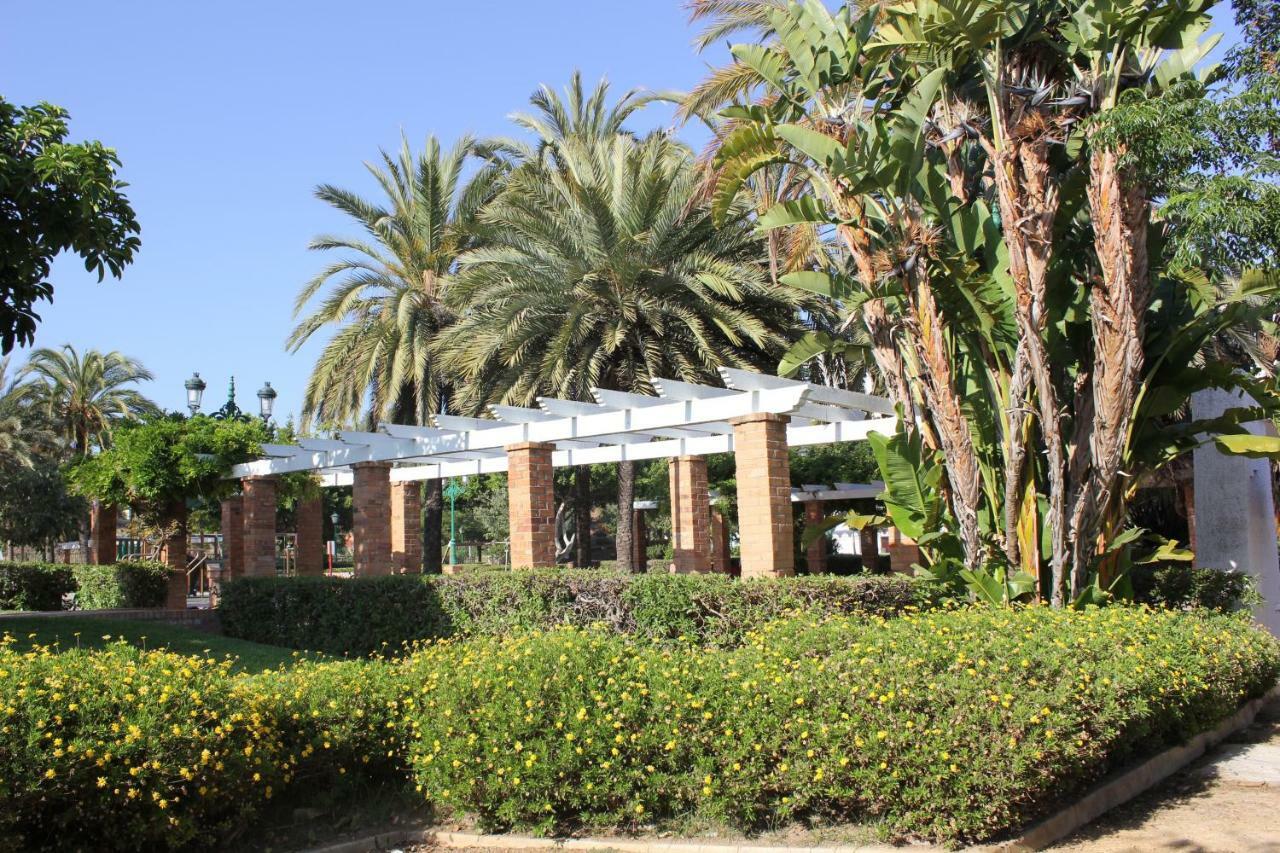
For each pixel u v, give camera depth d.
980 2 7.63
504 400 17.75
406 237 21.34
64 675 4.83
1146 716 5.73
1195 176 6.91
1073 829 5.35
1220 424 8.63
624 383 18.16
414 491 17.89
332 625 12.38
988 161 9.33
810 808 5.24
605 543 37.88
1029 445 8.40
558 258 17.17
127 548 35.81
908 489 8.53
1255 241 6.67
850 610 8.44
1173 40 7.84
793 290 17.00
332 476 18.55
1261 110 6.55
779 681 5.28
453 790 5.45
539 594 10.18
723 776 5.12
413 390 22.03
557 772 5.25
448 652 6.59
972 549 8.38
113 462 17.23
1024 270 7.86
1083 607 8.07
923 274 8.39
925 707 5.01
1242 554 10.79
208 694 5.20
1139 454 8.67
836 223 8.79
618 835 5.25
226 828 5.15
